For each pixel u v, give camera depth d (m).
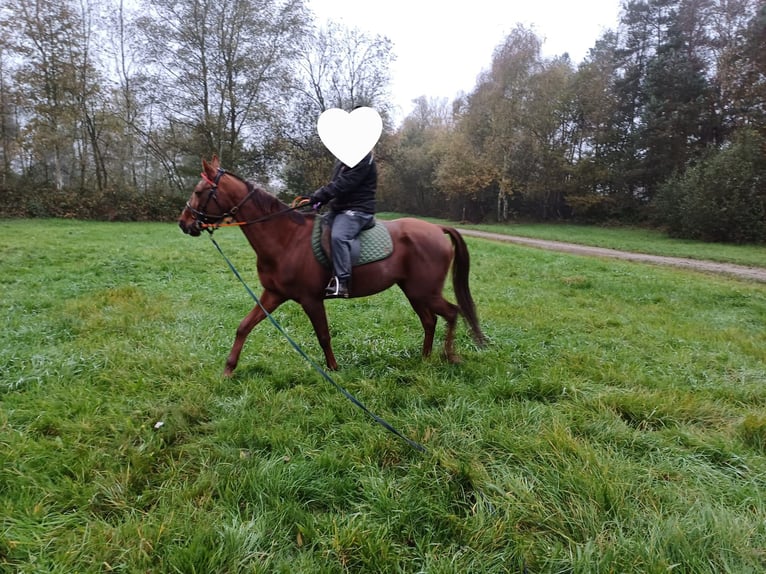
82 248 11.38
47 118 22.95
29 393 3.30
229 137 27.41
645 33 33.19
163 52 24.42
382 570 1.84
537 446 2.67
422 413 3.14
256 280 8.17
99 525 2.03
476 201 39.72
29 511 2.08
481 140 35.09
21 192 22.86
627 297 7.72
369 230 3.94
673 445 2.79
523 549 1.93
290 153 29.12
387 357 4.34
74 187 25.48
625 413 3.26
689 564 1.86
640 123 31.33
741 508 2.24
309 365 4.05
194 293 6.87
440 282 4.20
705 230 20.64
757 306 7.29
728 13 26.64
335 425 3.05
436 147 38.16
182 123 25.86
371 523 2.09
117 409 3.12
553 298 7.41
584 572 1.81
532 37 31.67
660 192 24.38
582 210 32.84
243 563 1.85
